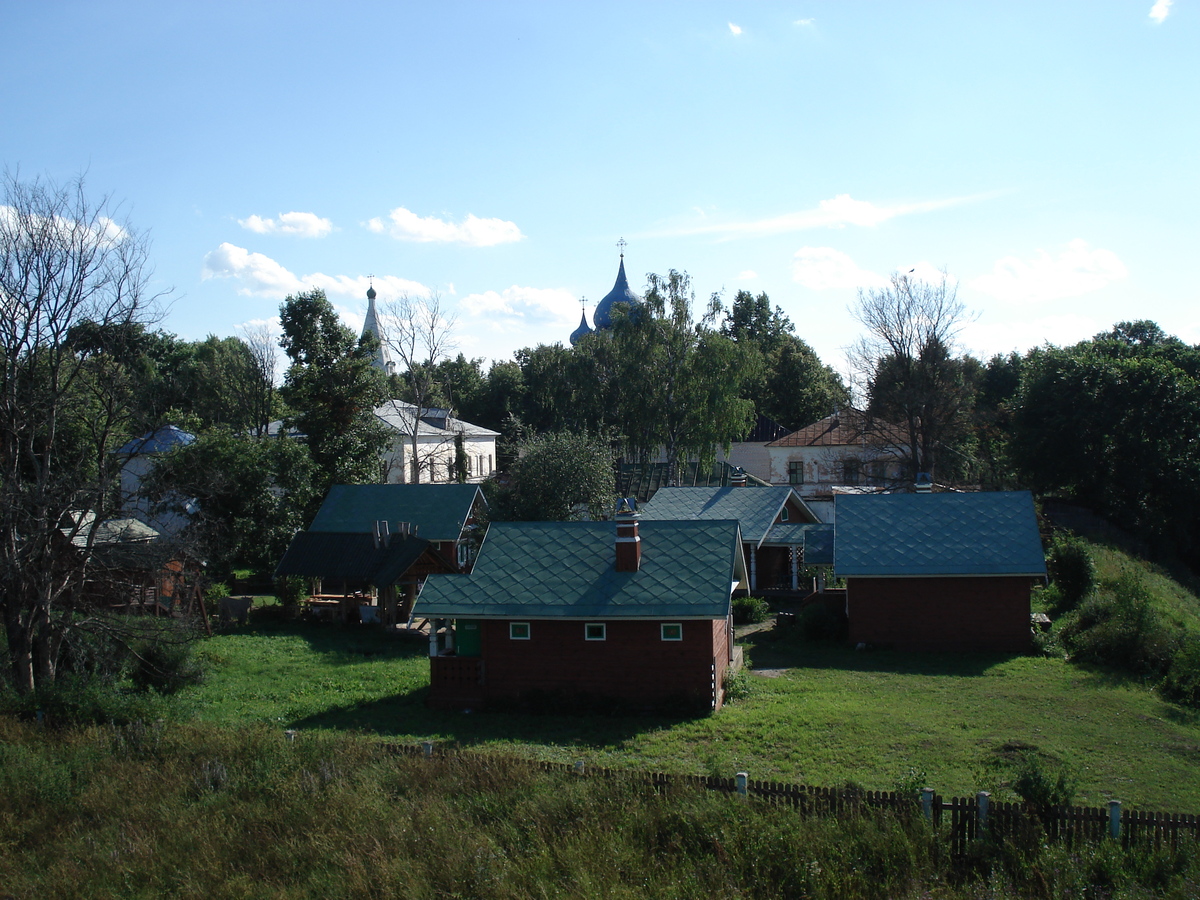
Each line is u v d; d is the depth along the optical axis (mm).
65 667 23344
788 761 17578
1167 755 17703
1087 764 17156
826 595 34031
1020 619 29188
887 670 26578
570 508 43062
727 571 22984
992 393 81375
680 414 59250
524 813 12805
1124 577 30688
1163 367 52781
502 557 24578
